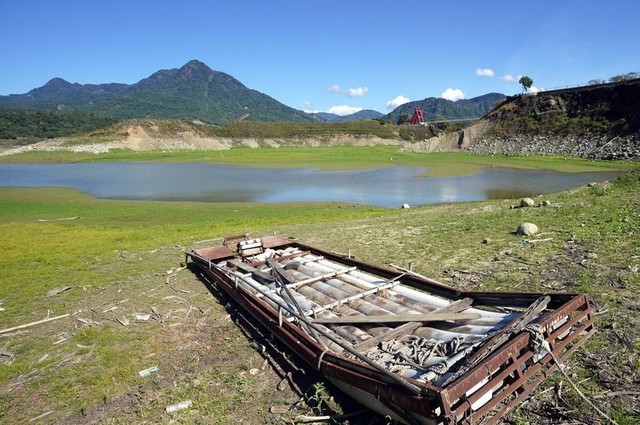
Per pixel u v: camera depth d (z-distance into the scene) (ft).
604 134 214.69
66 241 60.39
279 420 17.58
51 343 26.58
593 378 17.22
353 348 17.25
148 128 390.83
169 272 39.75
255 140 428.97
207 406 18.97
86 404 19.99
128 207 101.30
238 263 32.14
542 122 258.37
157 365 22.95
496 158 226.17
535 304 17.30
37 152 327.26
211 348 24.39
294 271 30.04
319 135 446.19
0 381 22.58
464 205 77.15
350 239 48.34
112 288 36.83
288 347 22.76
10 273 43.55
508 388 14.17
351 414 17.06
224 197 118.93
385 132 456.86
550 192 113.70
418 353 16.60
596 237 35.76
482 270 31.96
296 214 84.84
